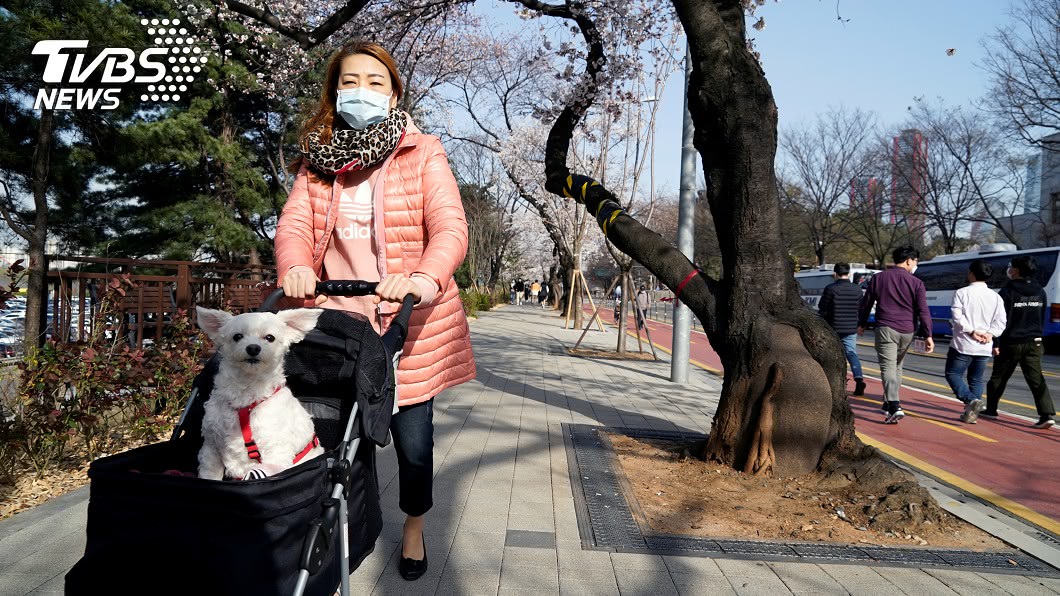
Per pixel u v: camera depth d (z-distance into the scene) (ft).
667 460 17.15
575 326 71.97
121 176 50.24
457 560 10.85
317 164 9.15
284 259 8.66
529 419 22.03
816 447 15.51
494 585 10.01
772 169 16.47
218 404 6.89
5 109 33.88
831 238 117.39
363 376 7.23
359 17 37.22
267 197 53.57
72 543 11.03
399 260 9.27
